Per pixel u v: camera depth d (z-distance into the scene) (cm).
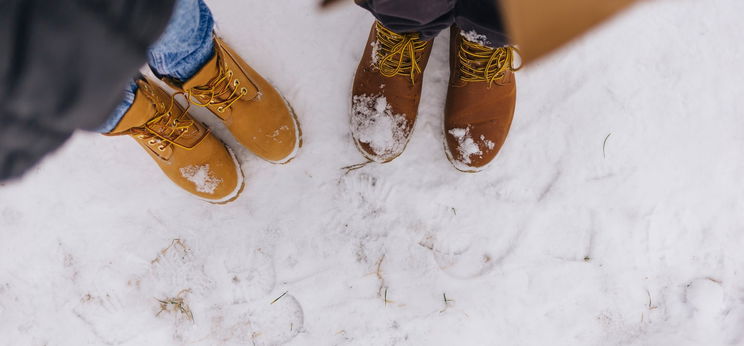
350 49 125
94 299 125
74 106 39
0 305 125
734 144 122
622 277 121
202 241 125
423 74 122
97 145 125
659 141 123
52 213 126
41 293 125
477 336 122
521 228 122
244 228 125
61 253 125
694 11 123
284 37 126
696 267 122
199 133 112
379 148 114
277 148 116
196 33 76
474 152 114
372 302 123
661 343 121
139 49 43
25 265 125
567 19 44
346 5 125
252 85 109
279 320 123
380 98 113
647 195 122
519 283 122
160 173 125
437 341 122
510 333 122
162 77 86
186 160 112
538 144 123
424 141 124
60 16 34
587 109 123
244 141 115
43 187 125
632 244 122
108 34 38
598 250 121
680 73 123
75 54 36
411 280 123
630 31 124
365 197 124
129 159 125
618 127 123
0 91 34
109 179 126
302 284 123
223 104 103
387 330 123
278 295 123
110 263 125
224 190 117
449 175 123
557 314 122
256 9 126
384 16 82
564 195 122
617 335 122
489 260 122
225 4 126
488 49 98
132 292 125
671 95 123
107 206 125
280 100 118
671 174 122
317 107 125
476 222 123
